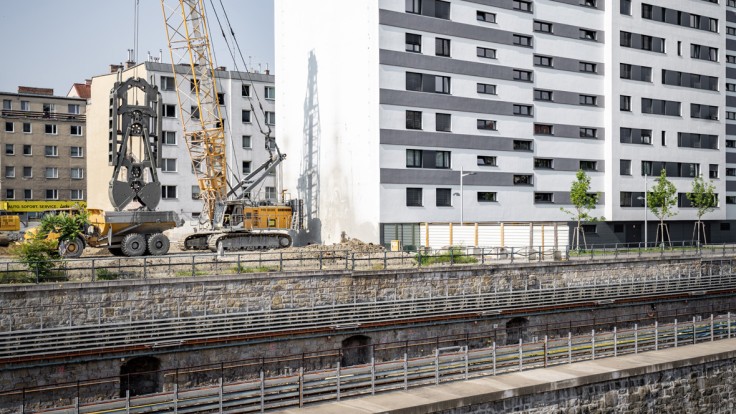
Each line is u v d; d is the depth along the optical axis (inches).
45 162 3198.8
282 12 2532.0
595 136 2416.3
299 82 2426.2
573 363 1130.0
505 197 2217.0
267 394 979.9
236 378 1133.1
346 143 2151.8
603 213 2423.7
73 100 3292.3
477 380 1022.4
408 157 2050.9
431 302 1341.0
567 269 1577.3
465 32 2146.9
